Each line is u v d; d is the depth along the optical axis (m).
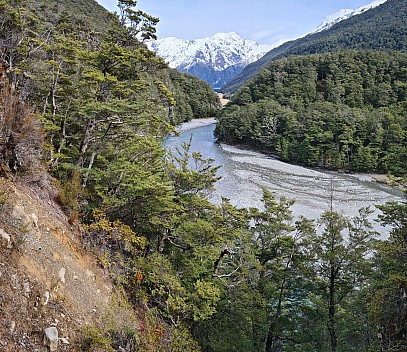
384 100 90.25
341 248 21.58
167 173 19.50
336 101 90.69
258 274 21.95
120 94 20.08
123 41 21.03
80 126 20.39
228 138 87.81
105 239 15.04
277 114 82.56
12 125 12.34
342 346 19.89
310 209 39.31
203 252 17.41
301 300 22.44
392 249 17.91
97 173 16.88
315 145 69.38
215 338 16.77
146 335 12.05
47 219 11.95
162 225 17.95
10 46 20.17
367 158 62.62
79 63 21.00
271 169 60.25
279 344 22.27
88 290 11.23
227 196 41.47
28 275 8.71
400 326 16.02
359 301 19.44
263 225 22.56
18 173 12.75
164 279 14.85
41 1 42.62
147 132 21.36
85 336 8.98
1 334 7.01
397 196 46.28
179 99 119.31
